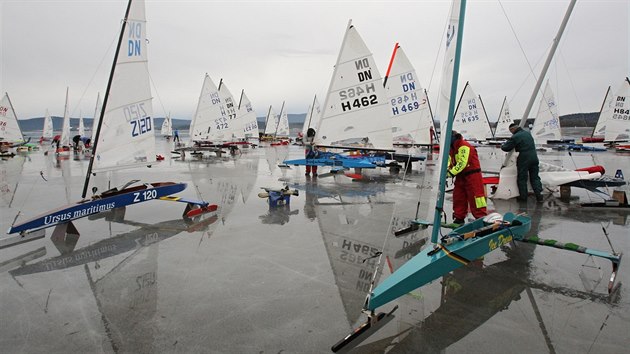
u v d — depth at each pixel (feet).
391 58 43.04
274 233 16.94
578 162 49.11
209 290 10.91
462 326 8.87
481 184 16.42
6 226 18.17
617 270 11.91
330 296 10.48
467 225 12.69
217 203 23.65
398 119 44.11
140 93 21.22
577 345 8.05
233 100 74.90
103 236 16.42
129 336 8.52
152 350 7.97
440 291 10.78
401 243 15.51
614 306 9.82
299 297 10.43
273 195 22.54
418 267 9.58
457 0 10.41
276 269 12.54
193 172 40.75
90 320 9.24
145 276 11.98
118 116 20.13
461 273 12.09
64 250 14.55
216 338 8.40
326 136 30.68
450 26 10.80
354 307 9.82
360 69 29.22
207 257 13.75
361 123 30.37
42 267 12.76
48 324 9.05
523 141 23.15
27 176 37.70
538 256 13.65
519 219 13.38
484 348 7.98
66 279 11.75
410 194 27.30
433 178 35.86
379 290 8.84
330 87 29.40
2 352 7.91
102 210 17.28
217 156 63.26
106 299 10.36
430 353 7.80
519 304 9.96
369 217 20.15
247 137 105.70
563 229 17.26
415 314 9.46
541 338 8.34
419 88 43.88
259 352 7.86
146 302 10.17
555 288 10.96
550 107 81.00
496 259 13.35
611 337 8.36
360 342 8.20
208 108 62.23
